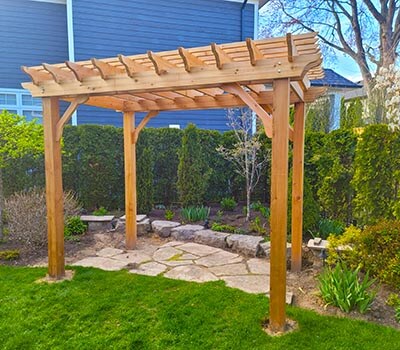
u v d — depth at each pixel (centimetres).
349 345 236
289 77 243
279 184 253
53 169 355
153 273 377
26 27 807
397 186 429
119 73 313
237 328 259
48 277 362
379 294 314
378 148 439
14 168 643
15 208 473
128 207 473
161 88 290
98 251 467
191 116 904
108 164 695
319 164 544
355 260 342
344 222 523
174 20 859
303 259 414
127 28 827
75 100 339
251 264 407
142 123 470
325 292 298
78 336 252
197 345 239
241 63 254
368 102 673
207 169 732
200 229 539
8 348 238
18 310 289
